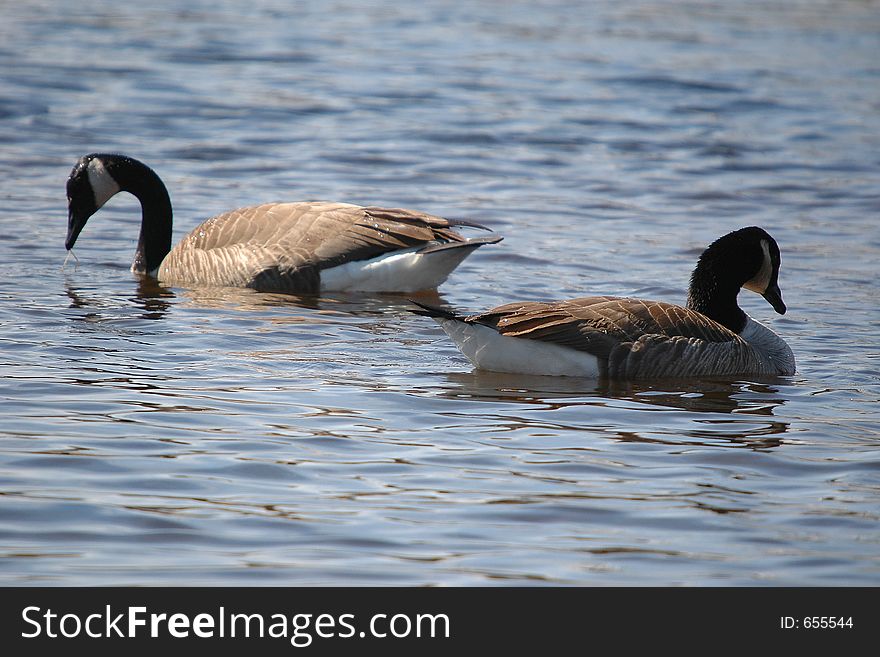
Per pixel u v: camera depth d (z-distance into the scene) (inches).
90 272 725.3
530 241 805.9
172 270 724.7
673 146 1072.8
